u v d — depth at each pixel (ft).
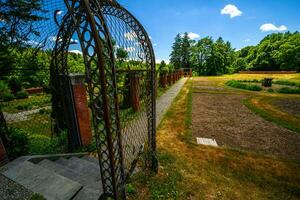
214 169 12.75
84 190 8.33
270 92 50.16
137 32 9.11
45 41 12.07
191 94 44.68
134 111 21.57
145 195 9.83
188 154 14.84
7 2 10.58
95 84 5.77
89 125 15.99
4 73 12.82
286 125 22.36
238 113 28.53
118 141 6.88
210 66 173.58
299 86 61.98
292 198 10.19
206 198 9.95
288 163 13.71
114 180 6.88
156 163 11.68
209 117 26.25
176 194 10.00
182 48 204.64
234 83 65.41
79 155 14.01
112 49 5.83
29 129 21.72
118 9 7.63
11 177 8.91
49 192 7.95
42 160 11.46
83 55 5.59
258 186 11.10
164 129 20.57
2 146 10.33
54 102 15.17
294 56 145.89
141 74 11.35
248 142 17.98
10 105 27.66
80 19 5.36
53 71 12.59
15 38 12.33
